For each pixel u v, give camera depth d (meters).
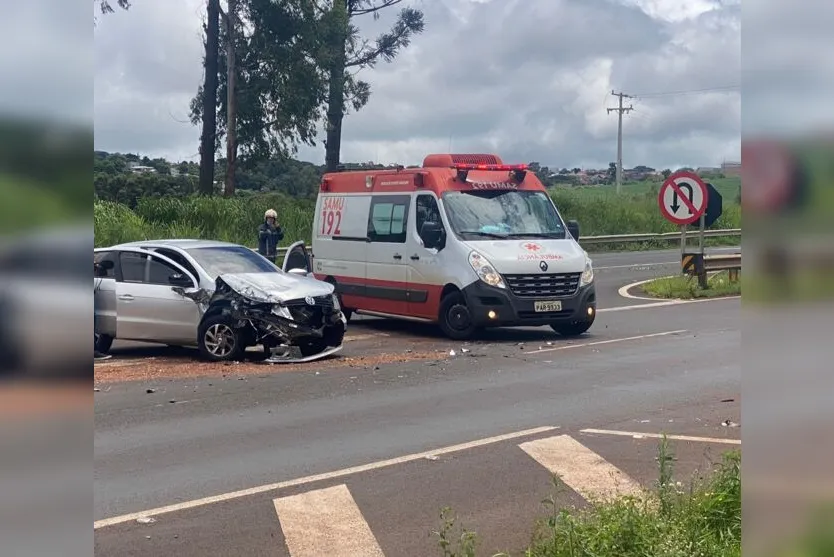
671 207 21.39
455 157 16.58
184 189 41.28
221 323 13.08
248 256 14.22
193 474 7.37
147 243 14.23
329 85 44.06
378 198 17.00
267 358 13.37
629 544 5.07
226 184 40.38
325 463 7.68
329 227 18.02
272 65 42.75
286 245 32.44
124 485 7.06
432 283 15.71
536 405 9.95
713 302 20.30
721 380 11.23
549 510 6.31
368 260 17.03
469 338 15.33
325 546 5.70
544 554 5.25
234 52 40.47
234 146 40.41
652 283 22.91
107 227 28.55
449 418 9.37
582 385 11.09
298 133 43.34
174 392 10.89
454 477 7.22
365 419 9.38
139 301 13.59
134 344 15.49
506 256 15.10
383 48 46.12
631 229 43.25
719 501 5.57
